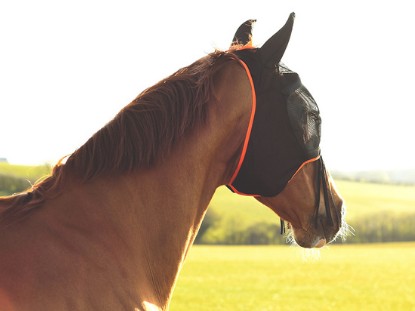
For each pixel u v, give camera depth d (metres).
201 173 3.26
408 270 36.12
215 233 79.00
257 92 3.31
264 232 79.31
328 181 3.60
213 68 3.31
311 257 3.69
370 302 22.31
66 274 2.70
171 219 3.17
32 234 2.76
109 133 3.05
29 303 2.54
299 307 20.84
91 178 3.01
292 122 3.33
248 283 28.72
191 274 33.19
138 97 3.20
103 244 2.91
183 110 3.17
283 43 3.33
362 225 82.25
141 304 2.91
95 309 2.71
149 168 3.11
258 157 3.30
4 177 54.75
